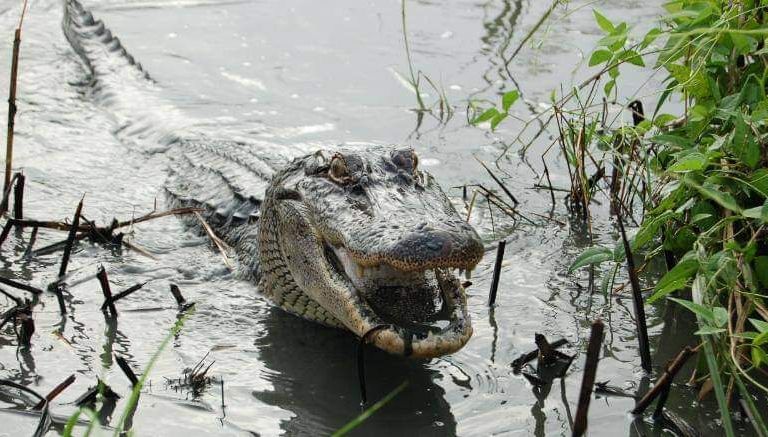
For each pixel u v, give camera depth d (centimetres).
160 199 1072
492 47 1421
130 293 816
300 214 751
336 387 671
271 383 674
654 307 785
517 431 608
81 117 1287
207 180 1088
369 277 704
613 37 809
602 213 984
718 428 610
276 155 1116
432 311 675
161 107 1305
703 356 653
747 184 657
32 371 673
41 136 1202
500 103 1233
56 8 1708
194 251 944
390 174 737
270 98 1312
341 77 1363
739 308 626
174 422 611
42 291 799
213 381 671
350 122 1223
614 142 945
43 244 914
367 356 721
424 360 709
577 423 555
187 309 799
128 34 1563
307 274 740
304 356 720
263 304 824
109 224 971
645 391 654
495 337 740
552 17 1502
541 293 816
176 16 1631
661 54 805
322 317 775
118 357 646
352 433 608
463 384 671
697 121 739
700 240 667
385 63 1398
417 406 642
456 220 650
